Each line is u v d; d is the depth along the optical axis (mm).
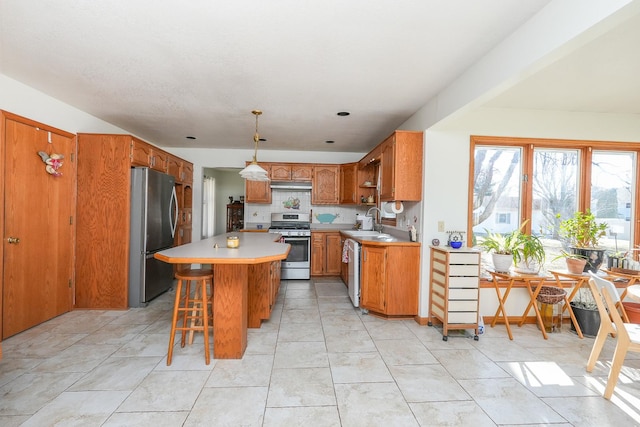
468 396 1963
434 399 1926
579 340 2875
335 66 2422
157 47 2164
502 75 2035
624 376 2234
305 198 5930
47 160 3027
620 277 2957
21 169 2777
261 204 5887
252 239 3482
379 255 3348
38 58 2344
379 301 3350
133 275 3564
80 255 3465
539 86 2730
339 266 5352
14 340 2668
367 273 3463
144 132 4520
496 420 1740
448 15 1768
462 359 2461
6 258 2654
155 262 3814
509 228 3496
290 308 3693
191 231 5367
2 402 1823
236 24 1879
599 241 3518
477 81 2316
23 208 2807
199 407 1809
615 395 1998
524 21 1827
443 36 1989
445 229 3268
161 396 1908
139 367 2254
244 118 3799
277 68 2463
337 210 5961
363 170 5285
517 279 3010
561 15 1585
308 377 2156
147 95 3074
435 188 3256
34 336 2760
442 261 2926
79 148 3451
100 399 1868
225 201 8258
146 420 1692
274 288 3611
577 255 3111
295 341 2754
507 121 3346
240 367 2277
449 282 2822
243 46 2137
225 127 4215
